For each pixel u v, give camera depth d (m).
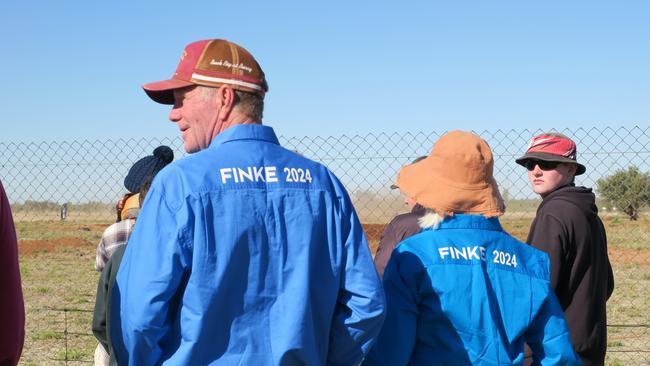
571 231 3.83
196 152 2.57
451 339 2.70
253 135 2.52
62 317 11.38
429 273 2.72
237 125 2.53
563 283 3.87
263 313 2.35
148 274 2.25
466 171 2.84
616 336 10.03
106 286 2.82
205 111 2.58
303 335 2.37
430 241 2.79
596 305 3.91
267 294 2.36
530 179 4.32
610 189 9.14
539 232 3.87
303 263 2.40
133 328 2.25
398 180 2.97
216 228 2.31
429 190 2.85
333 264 2.48
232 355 2.31
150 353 2.29
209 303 2.27
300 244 2.41
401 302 2.74
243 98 2.60
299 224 2.43
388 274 2.79
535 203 7.80
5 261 2.39
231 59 2.59
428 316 2.73
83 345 9.18
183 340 2.28
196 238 2.28
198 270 2.27
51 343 9.31
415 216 3.91
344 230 2.54
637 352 9.02
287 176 2.47
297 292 2.38
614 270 17.30
